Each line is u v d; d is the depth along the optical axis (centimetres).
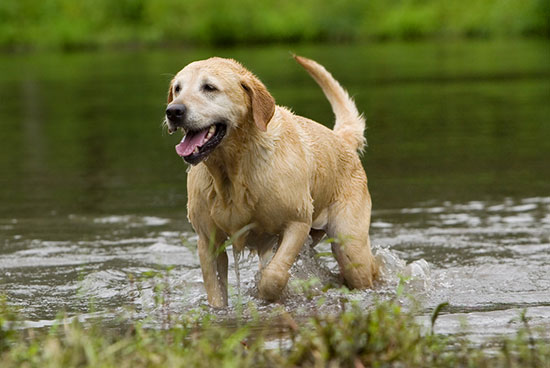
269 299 857
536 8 5478
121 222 1248
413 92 2791
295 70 3512
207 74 802
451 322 745
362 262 931
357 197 953
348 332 607
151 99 2795
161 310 833
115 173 1641
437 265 1005
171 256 1067
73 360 587
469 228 1172
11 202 1402
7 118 2473
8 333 680
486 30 5581
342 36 5747
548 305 822
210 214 840
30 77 3559
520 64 3588
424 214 1264
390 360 587
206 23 5556
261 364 598
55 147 1964
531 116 2252
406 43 5169
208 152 796
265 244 899
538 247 1066
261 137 823
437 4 6016
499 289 898
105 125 2294
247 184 823
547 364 591
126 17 5944
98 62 4225
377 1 6091
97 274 980
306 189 855
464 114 2322
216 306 857
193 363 574
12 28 5684
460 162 1667
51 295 908
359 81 3119
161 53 4691
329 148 924
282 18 5722
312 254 977
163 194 1441
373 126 2177
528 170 1562
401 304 850
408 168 1627
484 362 597
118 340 670
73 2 5984
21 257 1066
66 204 1379
